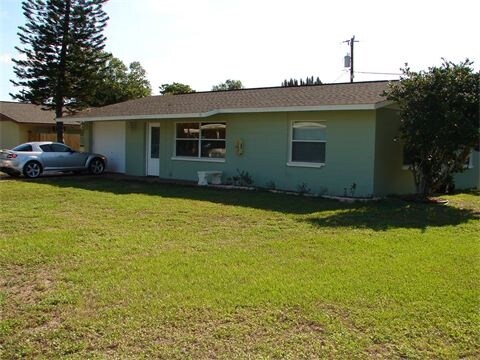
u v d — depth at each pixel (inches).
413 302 197.3
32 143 772.6
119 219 376.8
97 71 1241.4
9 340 162.7
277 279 224.7
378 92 553.6
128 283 217.8
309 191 573.9
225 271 237.0
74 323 175.0
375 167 525.7
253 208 441.1
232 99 704.4
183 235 322.0
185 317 180.4
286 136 596.1
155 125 778.8
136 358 150.9
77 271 235.1
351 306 192.4
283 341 162.4
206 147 693.9
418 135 474.9
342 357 152.3
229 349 156.9
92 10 1163.9
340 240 309.6
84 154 812.0
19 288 212.2
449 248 290.8
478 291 211.5
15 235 311.7
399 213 426.6
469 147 483.5
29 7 1115.9
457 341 164.1
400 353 155.2
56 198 494.3
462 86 466.9
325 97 580.1
